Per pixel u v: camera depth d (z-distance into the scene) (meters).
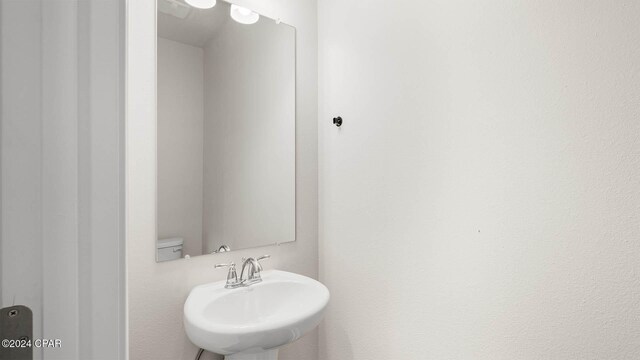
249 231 1.41
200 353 1.24
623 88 0.84
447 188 1.18
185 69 1.25
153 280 1.16
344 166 1.56
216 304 1.14
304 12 1.64
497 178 1.06
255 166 1.44
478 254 1.10
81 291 0.29
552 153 0.95
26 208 0.27
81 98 0.29
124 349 0.31
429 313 1.24
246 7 1.43
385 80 1.39
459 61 1.15
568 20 0.92
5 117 0.26
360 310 1.49
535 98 0.98
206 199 1.29
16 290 0.27
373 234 1.43
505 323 1.04
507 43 1.04
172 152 1.21
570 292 0.92
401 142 1.33
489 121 1.08
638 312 0.82
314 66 1.67
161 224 1.17
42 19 0.28
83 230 0.29
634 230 0.83
